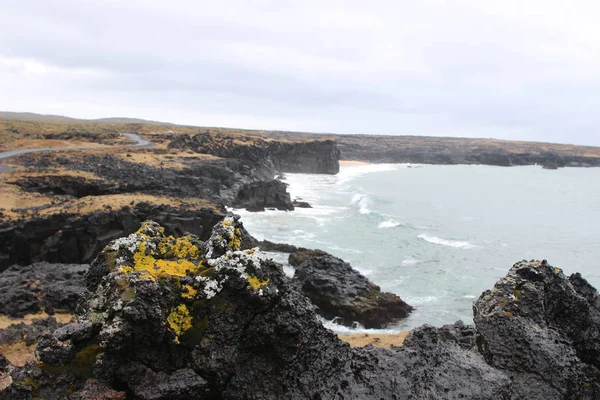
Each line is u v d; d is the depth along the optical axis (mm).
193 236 14562
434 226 71562
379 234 62906
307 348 11570
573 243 61562
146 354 10945
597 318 16594
